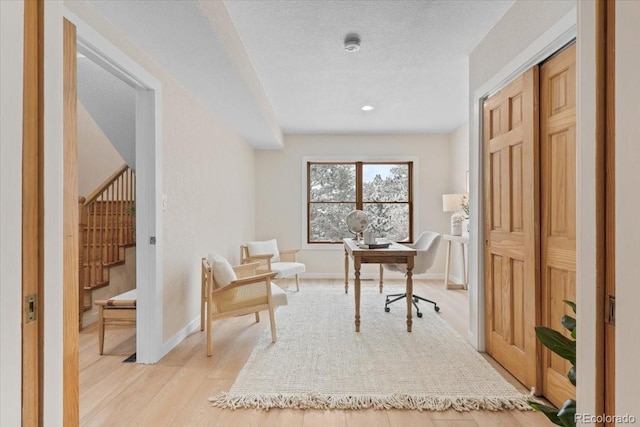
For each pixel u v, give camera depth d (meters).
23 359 0.61
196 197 3.43
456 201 5.10
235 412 1.94
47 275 0.66
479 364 2.54
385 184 6.10
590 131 0.70
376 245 3.47
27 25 0.62
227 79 2.88
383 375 2.36
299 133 6.01
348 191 6.12
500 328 2.54
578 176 0.74
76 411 1.16
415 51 2.99
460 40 2.79
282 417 1.89
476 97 2.82
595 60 0.68
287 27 2.60
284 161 6.07
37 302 0.64
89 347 2.94
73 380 1.16
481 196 2.79
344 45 2.87
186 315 3.19
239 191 5.02
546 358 2.05
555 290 1.99
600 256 0.67
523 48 2.17
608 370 0.66
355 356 2.68
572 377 1.28
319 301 4.39
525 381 2.21
